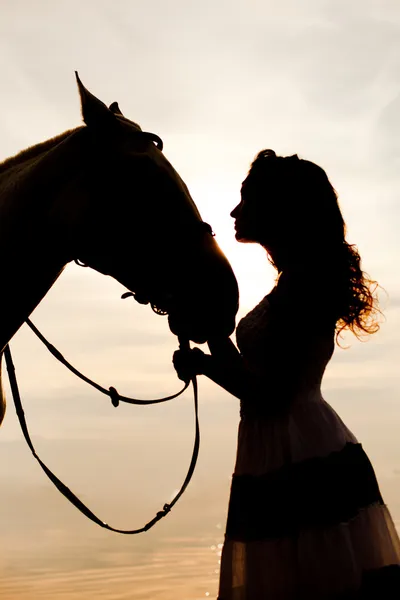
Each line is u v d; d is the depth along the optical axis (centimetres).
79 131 234
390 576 201
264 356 209
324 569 199
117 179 227
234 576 208
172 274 227
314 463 207
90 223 228
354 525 204
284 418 211
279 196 222
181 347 229
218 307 224
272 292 217
